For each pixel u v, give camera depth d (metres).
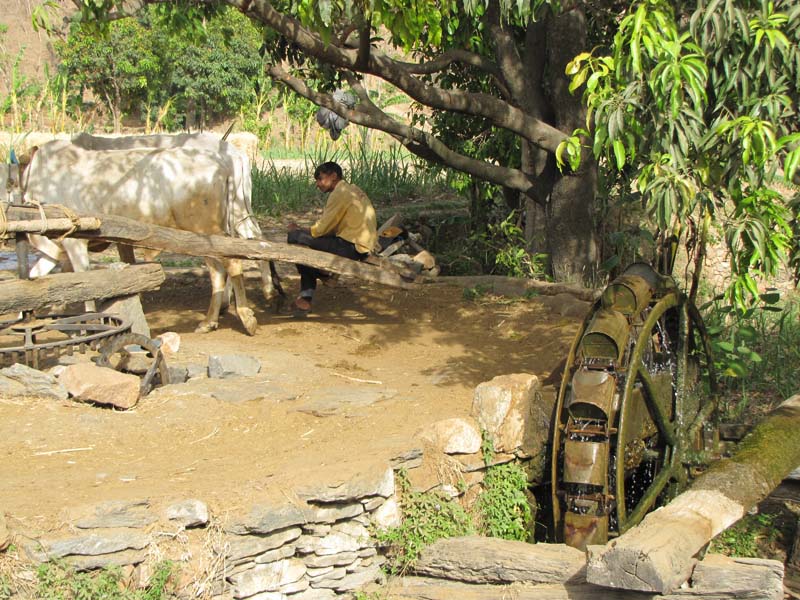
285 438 5.41
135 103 25.00
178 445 5.25
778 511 6.22
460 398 6.19
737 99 4.80
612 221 10.46
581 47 8.85
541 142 8.74
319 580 4.77
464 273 10.89
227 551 4.35
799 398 6.16
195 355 6.95
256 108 23.80
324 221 8.12
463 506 5.49
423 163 13.17
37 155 7.52
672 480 5.98
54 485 4.49
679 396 6.08
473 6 6.32
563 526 5.48
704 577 4.18
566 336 7.62
